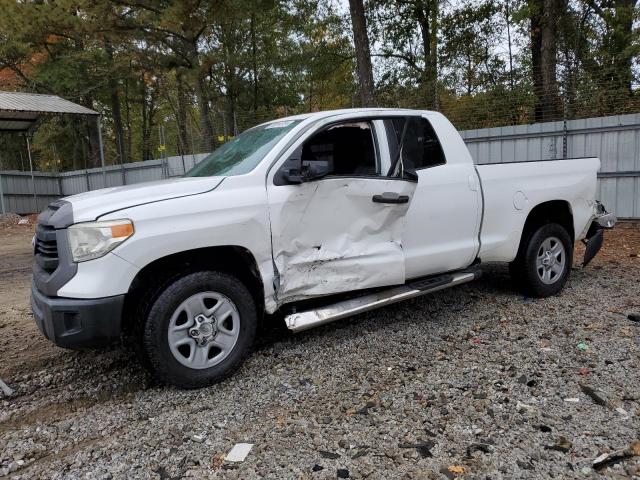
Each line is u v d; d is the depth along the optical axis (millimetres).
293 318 3711
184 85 26391
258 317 3771
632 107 10555
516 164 4926
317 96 33938
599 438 2680
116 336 3123
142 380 3648
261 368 3740
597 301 5051
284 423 2947
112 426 2998
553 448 2604
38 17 17672
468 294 5449
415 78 21375
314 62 23125
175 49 19906
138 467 2562
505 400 3111
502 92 12625
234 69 27500
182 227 3223
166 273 3342
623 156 10039
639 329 4223
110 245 3043
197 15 17719
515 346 3969
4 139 30766
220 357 3475
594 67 12547
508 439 2701
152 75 25219
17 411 3225
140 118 39094
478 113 12375
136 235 3100
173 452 2686
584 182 5375
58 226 3145
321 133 3936
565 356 3738
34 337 4680
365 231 3955
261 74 29609
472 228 4586
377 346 4086
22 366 3971
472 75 15703
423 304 5156
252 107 29578
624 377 3359
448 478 2395
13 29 18234
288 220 3605
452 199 4398
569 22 14953
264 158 3703
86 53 24094
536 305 4992
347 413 3035
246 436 2822
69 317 3072
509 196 4805
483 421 2891
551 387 3262
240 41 27656
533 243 5039
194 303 3352
